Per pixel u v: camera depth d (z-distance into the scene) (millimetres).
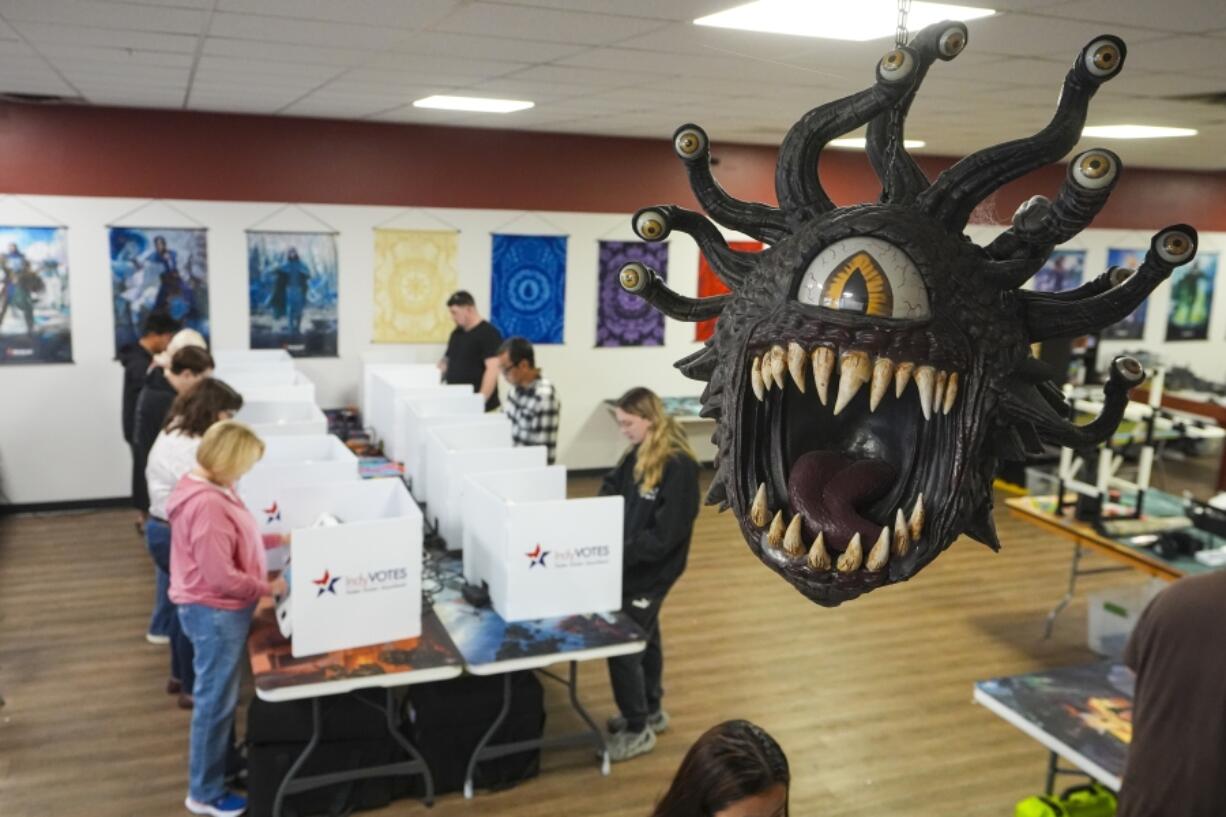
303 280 7254
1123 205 9367
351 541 3193
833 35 3113
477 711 3547
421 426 4816
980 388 843
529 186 7695
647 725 3945
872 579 840
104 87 5402
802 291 863
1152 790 2027
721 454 949
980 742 4113
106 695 4258
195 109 6684
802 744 4055
